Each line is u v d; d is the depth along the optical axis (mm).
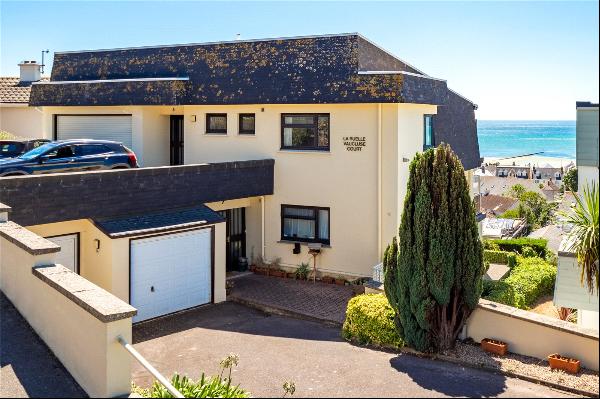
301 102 20078
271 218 21391
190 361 12859
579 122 14227
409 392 10734
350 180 20000
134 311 8617
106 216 16281
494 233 36250
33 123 33250
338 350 13453
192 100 22281
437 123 23359
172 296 16875
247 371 12016
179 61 23125
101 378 8523
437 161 12859
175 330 15320
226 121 22266
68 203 15484
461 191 12891
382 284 16469
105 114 24281
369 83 19047
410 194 13055
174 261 16875
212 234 17844
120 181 16547
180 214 17609
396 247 13359
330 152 20234
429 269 12664
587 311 13875
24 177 14664
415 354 13078
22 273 11328
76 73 26078
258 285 19703
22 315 11344
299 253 20859
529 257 26641
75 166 19188
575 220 12078
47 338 10281
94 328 8703
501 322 13023
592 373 11656
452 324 12961
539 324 12414
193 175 18422
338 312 16719
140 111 23344
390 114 19281
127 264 15797
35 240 11414
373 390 10836
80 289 9453
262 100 20828
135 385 11062
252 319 16391
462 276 12883
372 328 13695
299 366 12281
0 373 9320
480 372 11945
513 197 60844
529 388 11047
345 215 20156
